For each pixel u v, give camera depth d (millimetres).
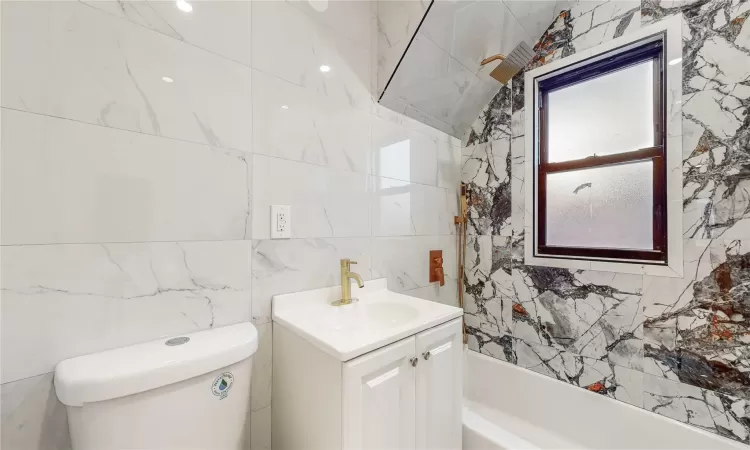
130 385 620
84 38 717
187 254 870
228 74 958
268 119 1053
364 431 778
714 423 1119
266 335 1040
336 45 1277
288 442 961
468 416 1464
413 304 1188
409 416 916
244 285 987
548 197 1633
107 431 606
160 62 826
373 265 1426
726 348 1099
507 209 1753
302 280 1145
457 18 1295
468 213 1948
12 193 636
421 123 1703
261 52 1039
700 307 1151
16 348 638
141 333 789
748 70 1049
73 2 706
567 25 1516
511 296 1729
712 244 1128
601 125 1462
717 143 1113
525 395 1581
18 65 644
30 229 652
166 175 833
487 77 1660
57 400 682
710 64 1125
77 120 707
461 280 1937
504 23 1429
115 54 759
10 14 639
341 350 737
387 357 833
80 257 709
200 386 721
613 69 1418
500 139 1784
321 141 1216
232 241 960
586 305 1452
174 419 681
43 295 666
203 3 910
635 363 1304
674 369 1209
